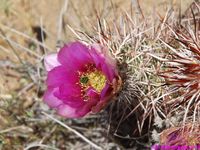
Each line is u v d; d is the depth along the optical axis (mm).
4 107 596
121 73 439
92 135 566
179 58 433
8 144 579
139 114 488
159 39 454
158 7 606
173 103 445
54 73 425
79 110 412
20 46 612
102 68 410
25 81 626
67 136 579
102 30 475
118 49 443
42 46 630
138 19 502
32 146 565
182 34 451
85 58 431
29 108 606
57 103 428
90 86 438
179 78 423
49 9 660
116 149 554
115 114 540
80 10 640
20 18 666
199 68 417
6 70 637
